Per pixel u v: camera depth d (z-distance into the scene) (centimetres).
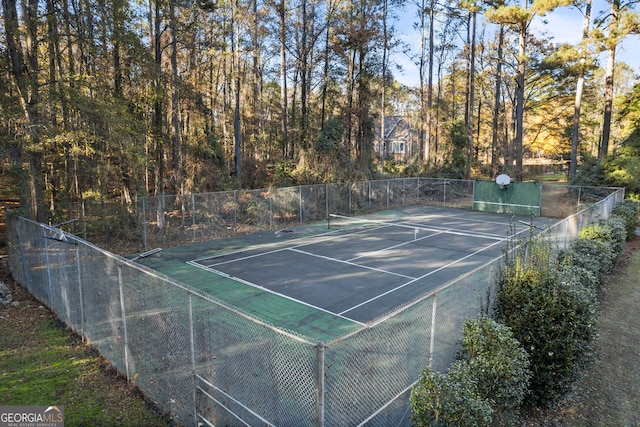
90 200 1648
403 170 3362
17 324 845
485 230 2030
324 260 1438
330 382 400
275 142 3188
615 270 1202
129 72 1648
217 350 483
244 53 2995
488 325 495
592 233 1126
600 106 4481
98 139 1391
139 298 586
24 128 1265
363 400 430
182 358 518
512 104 4316
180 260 1437
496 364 460
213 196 1853
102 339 695
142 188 1845
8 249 1222
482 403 411
